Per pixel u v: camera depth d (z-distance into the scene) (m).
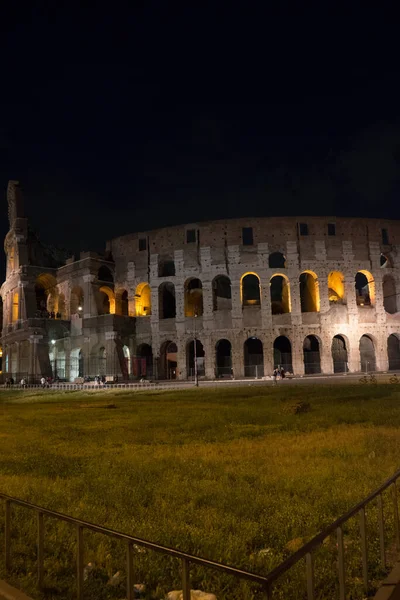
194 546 8.55
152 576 7.64
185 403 39.25
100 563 8.19
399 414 25.23
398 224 87.94
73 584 7.47
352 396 37.00
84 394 57.22
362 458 15.04
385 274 85.75
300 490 11.62
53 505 11.03
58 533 9.40
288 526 9.31
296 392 44.09
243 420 26.00
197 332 84.06
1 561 8.20
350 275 84.06
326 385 51.28
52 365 90.69
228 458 15.72
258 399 39.31
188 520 9.88
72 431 24.14
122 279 91.56
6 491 12.29
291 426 23.11
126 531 9.26
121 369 81.62
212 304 84.31
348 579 7.30
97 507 10.77
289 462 14.78
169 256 87.94
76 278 91.25
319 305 82.50
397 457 14.91
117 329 83.94
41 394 60.62
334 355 88.69
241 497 11.09
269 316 82.25
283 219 84.75
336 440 18.30
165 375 88.38
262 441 19.08
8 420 30.75
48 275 95.25
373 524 9.23
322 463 14.47
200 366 91.12
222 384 64.75
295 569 7.49
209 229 86.25
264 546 8.73
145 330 87.56
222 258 84.81
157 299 87.50
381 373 74.94
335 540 8.66
